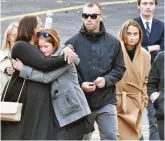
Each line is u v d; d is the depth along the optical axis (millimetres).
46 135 10328
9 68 10875
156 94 11594
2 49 11133
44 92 10398
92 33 11281
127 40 12367
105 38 11383
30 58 10328
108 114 11297
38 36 10578
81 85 11164
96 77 11242
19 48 10375
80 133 10516
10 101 10414
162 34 14211
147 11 14141
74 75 10531
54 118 10422
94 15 11273
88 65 11258
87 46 11297
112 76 11273
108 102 11320
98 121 11406
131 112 12328
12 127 10328
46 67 10305
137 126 12398
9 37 11188
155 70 11664
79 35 11383
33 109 10336
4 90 10438
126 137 12227
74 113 10414
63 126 10383
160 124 11547
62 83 10438
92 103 11234
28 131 10305
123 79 12305
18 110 10258
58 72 10367
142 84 12453
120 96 12297
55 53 10617
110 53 11320
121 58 11477
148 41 14188
